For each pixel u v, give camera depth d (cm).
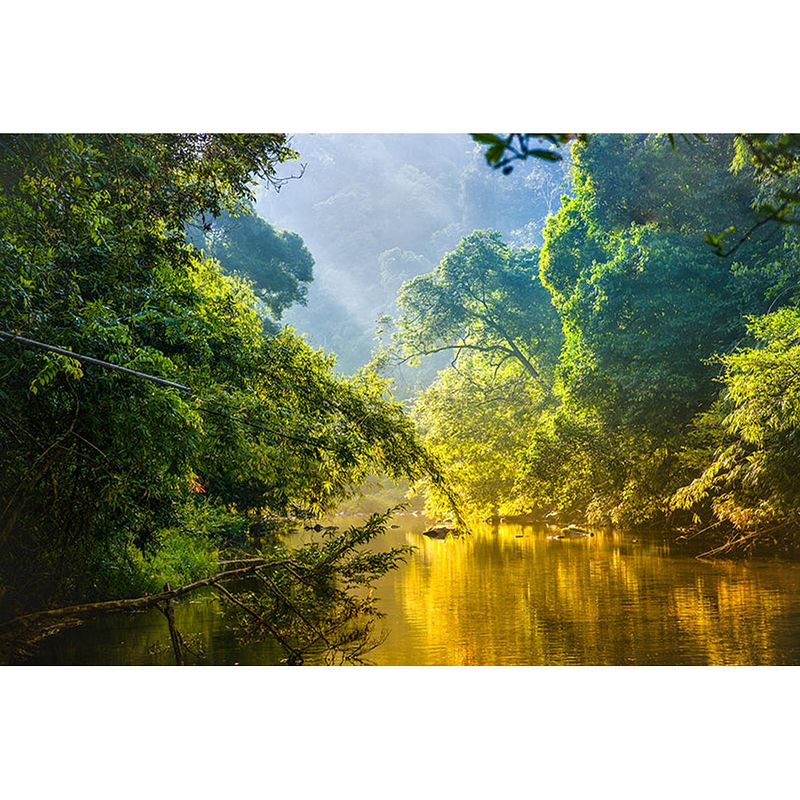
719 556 1848
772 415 1598
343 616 873
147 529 944
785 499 1650
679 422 2169
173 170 1023
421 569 1827
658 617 1214
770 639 1053
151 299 935
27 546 923
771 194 1773
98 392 754
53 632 982
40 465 805
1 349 720
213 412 967
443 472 1415
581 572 1698
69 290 795
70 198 833
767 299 1994
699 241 2138
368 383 1352
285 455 1162
